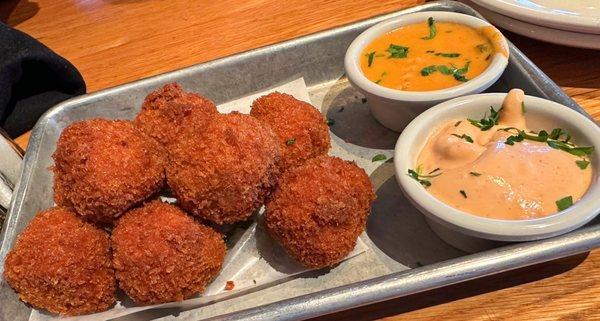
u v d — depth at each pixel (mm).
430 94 226
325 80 289
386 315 182
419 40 261
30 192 231
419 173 199
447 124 214
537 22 253
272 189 207
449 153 197
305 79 287
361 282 173
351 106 275
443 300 182
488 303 179
